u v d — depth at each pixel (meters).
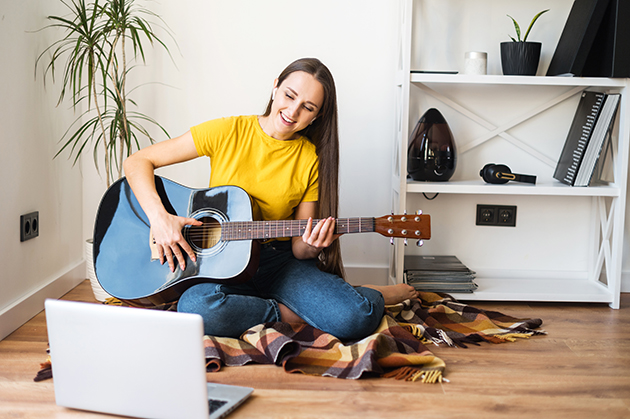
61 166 2.22
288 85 1.64
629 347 1.73
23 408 1.23
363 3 2.31
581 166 2.15
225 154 1.76
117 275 1.62
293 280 1.72
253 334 1.57
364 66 2.34
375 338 1.52
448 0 2.30
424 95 2.36
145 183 1.66
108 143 2.37
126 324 1.09
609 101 2.09
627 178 2.31
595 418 1.25
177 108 2.38
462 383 1.42
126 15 2.09
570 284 2.34
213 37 2.34
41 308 2.00
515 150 2.39
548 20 2.30
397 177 2.26
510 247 2.45
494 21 2.31
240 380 1.41
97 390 1.16
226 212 1.65
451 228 2.44
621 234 2.15
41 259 2.05
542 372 1.51
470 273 2.18
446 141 2.18
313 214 1.81
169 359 1.08
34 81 1.97
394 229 1.60
